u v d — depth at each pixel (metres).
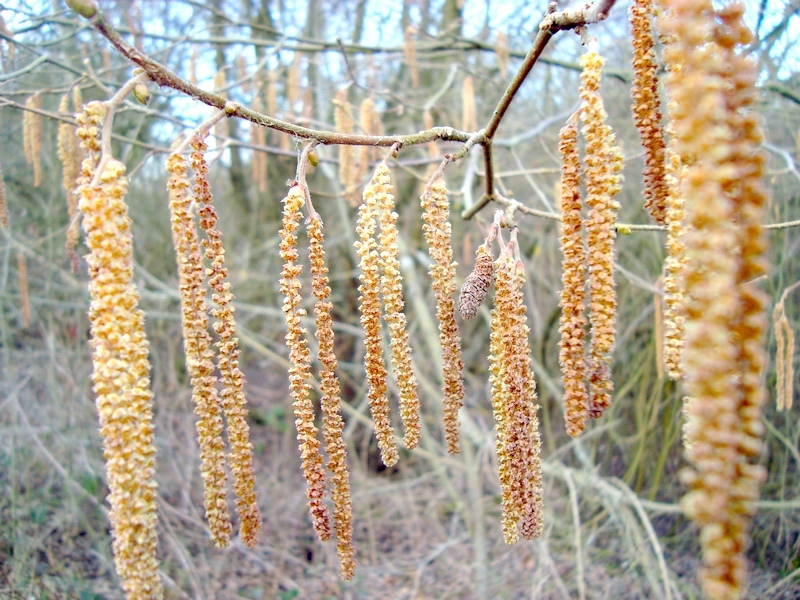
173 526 5.98
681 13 1.10
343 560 1.91
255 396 9.32
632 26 1.84
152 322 8.33
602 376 1.72
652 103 1.85
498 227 1.96
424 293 8.55
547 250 7.29
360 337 8.80
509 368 1.88
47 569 4.82
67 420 6.04
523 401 1.90
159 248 8.54
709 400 0.93
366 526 6.70
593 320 1.71
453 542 5.84
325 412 1.85
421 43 5.89
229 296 1.78
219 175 9.98
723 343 0.92
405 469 7.66
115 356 1.48
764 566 4.89
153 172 8.38
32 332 6.90
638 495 5.93
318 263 1.78
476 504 5.84
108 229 1.46
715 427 0.93
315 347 8.21
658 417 5.88
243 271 8.91
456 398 2.00
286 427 8.05
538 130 4.95
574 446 6.27
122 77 6.61
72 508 5.26
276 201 9.20
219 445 1.81
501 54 4.84
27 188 6.84
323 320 1.79
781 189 5.05
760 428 0.96
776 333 2.97
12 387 5.64
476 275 1.93
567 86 6.91
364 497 7.11
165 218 8.66
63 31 5.65
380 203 1.84
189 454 6.76
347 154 3.78
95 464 5.99
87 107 1.51
